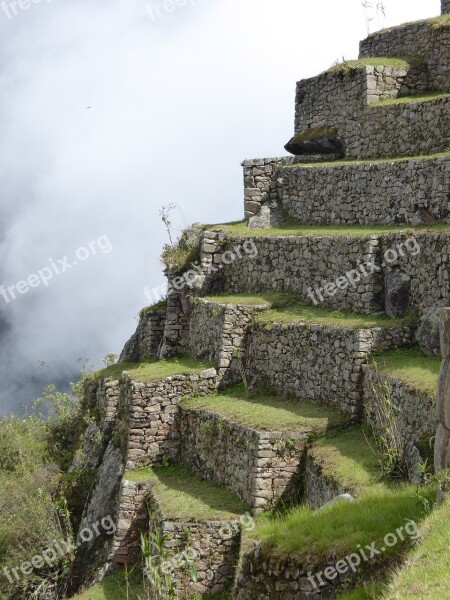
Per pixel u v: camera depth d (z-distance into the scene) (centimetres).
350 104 4259
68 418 4744
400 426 2767
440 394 2069
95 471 4019
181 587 2975
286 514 2880
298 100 4512
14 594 3638
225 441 3269
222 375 3694
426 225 3509
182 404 3638
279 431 3048
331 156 4300
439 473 2058
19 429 4875
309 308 3634
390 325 3159
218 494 3219
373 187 3775
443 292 3086
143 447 3631
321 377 3272
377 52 4525
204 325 3906
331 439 3031
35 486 4041
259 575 2117
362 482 2625
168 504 3188
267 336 3569
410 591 1658
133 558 3428
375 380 2998
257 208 4269
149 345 4372
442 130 3819
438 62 4216
